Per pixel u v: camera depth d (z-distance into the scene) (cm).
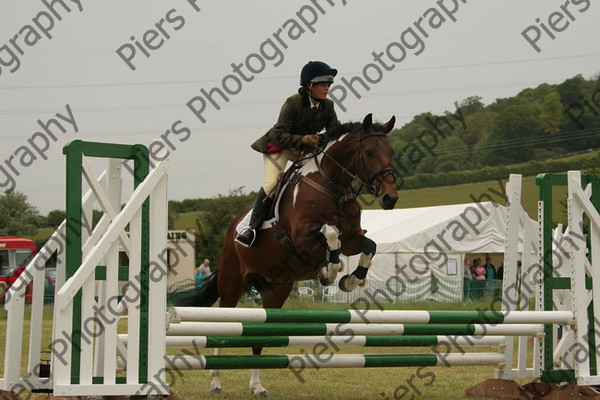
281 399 732
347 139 711
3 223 4250
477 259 2403
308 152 748
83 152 546
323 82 745
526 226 770
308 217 708
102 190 567
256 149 786
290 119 752
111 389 532
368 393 786
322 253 718
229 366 645
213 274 854
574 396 693
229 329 617
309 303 2305
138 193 548
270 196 761
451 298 2275
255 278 809
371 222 2594
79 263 542
